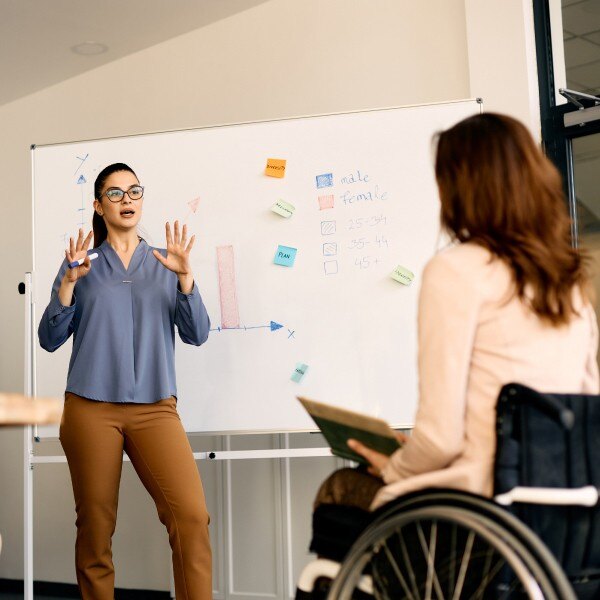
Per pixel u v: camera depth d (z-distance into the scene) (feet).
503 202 5.07
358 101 12.30
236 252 10.68
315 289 10.45
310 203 10.55
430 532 4.89
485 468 4.83
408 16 11.89
